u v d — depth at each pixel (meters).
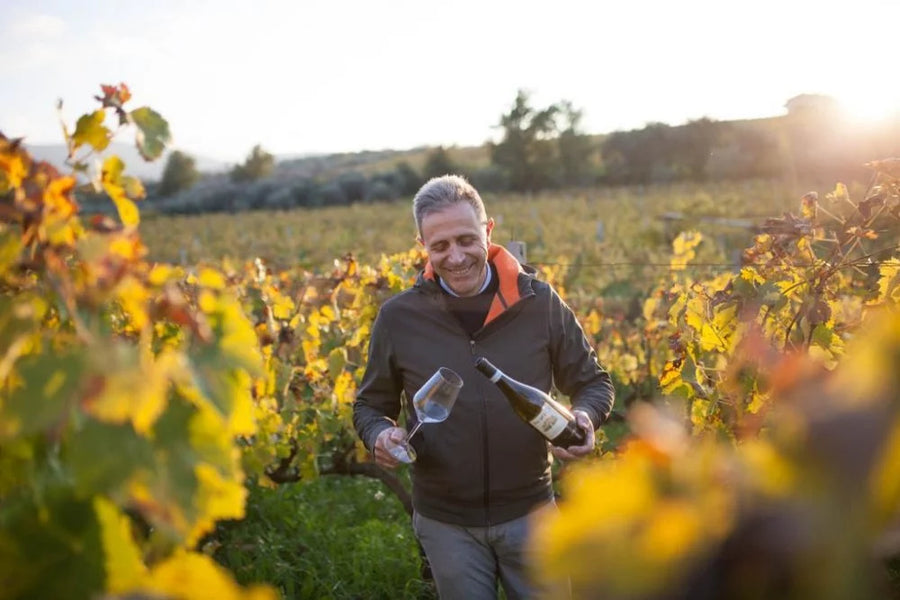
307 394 4.82
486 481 2.60
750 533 0.47
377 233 31.81
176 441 0.92
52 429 0.85
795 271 2.98
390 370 2.82
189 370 0.98
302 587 4.23
